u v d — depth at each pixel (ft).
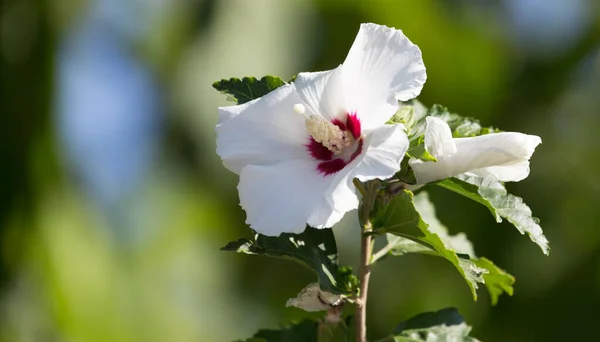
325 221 11.37
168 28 29.27
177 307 31.71
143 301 30.53
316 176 12.05
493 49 31.30
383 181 12.94
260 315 33.50
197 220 32.30
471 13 31.42
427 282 32.32
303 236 13.07
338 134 12.12
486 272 12.64
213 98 28.19
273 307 33.37
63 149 28.58
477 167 12.12
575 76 33.19
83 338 28.14
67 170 28.63
